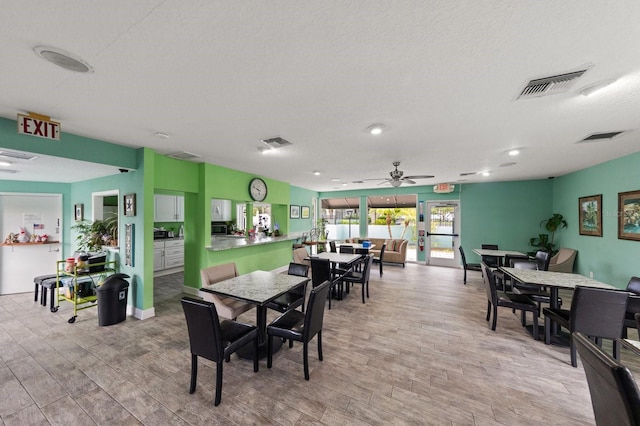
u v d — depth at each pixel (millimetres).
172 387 2082
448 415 1808
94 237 4020
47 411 1823
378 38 1320
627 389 977
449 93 1930
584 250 4867
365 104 2119
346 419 1765
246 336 2170
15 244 4473
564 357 2561
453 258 7258
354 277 4371
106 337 2926
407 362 2463
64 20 1185
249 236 6223
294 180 6535
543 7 1112
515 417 1793
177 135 2932
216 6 1109
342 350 2686
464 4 1102
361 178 6195
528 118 2418
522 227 6492
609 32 1253
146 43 1351
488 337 2984
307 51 1430
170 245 6328
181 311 3740
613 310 2271
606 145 3332
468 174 5652
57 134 2422
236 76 1693
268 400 1942
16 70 1596
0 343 2787
